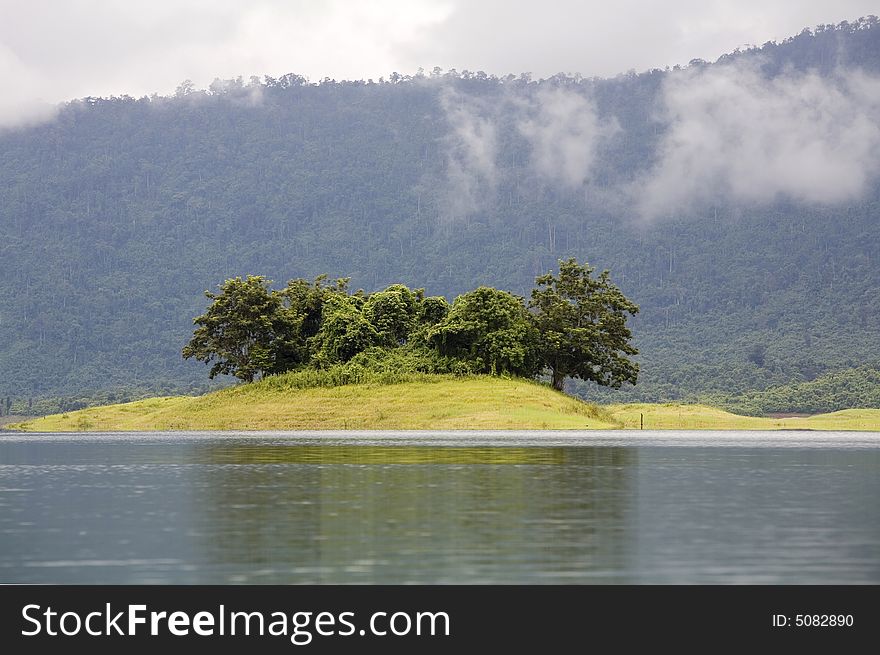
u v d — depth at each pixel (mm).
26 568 30594
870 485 51562
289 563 30891
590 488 50000
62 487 52656
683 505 43125
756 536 34938
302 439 105875
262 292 171625
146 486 52750
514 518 39250
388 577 29188
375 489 49812
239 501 45312
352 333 159750
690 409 157375
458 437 106750
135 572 30047
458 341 153250
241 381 173750
